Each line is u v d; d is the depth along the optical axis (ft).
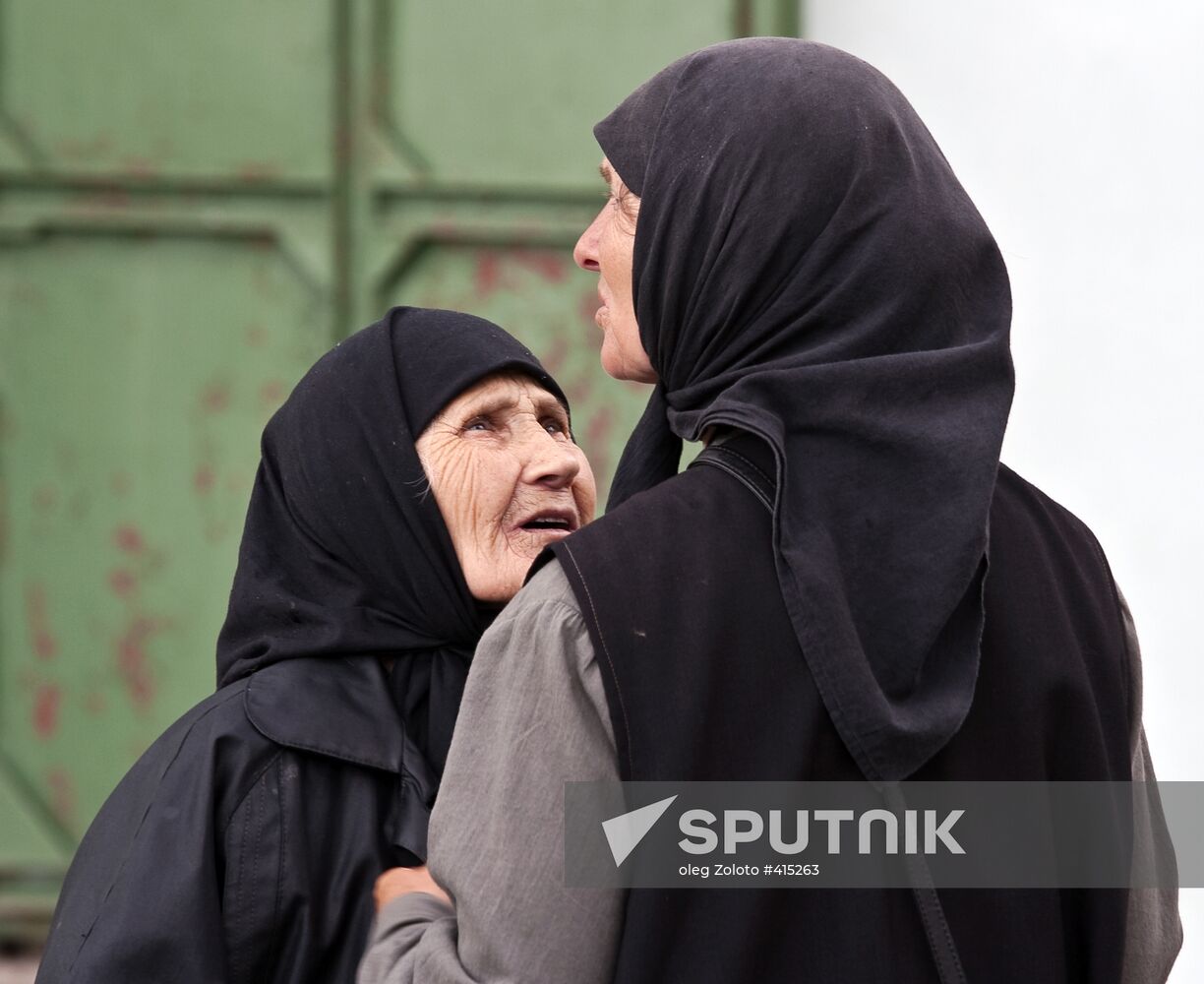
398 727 15.25
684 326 13.02
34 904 30.66
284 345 31.07
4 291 30.94
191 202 30.91
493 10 30.60
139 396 30.99
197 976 13.60
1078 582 13.08
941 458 11.80
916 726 11.27
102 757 30.91
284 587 16.25
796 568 11.53
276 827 14.35
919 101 28.45
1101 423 27.48
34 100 30.76
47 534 30.94
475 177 30.76
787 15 29.68
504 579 15.96
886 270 12.40
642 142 13.71
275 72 30.76
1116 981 12.40
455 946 12.02
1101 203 27.48
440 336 16.69
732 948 11.18
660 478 14.37
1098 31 27.43
